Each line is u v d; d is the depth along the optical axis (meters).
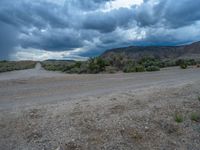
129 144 4.33
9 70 53.03
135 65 35.03
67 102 7.39
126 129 4.94
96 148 4.16
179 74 20.77
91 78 17.80
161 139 4.58
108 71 32.12
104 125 5.14
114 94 8.89
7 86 12.38
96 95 8.77
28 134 4.70
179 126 5.23
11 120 5.46
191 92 9.08
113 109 6.40
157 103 7.14
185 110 6.39
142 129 4.98
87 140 4.44
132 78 16.95
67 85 12.59
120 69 35.16
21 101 7.68
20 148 4.14
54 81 15.50
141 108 6.53
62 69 48.88
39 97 8.48
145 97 8.08
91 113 6.00
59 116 5.76
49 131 4.83
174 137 4.71
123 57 38.69
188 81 13.38
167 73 23.14
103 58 36.53
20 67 71.44
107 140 4.46
